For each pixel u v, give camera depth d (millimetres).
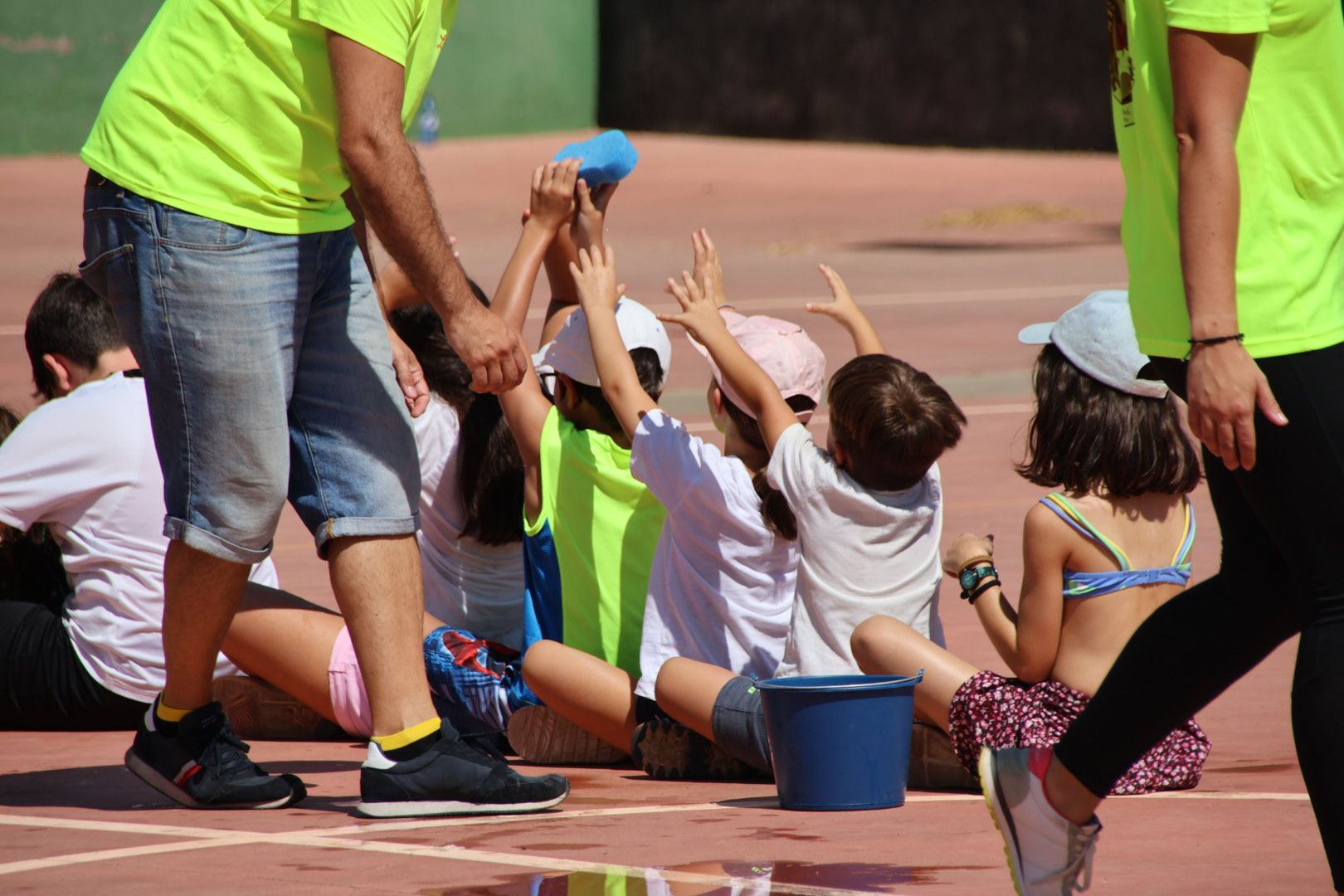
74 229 72812
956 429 13242
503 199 89812
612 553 14938
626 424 14250
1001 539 22219
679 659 13789
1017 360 39188
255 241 11633
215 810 12570
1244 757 13680
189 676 12516
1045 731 12469
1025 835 9875
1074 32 110125
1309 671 9188
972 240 70875
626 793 13258
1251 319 9352
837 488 13297
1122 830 11609
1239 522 9656
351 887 10352
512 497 15852
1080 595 12617
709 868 10688
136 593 15148
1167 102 9625
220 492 11859
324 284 12172
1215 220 9109
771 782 13766
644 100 128125
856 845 11258
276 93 11547
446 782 12156
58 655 15383
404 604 12180
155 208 11602
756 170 105188
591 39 129375
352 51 11305
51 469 14938
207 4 11617
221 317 11609
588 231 15750
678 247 67500
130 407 15195
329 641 14781
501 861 10938
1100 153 109875
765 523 14008
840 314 16109
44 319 15633
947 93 115500
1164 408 12555
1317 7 9383
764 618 14125
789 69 121438
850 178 100438
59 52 107875
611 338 14430
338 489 12117
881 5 117312
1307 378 9258
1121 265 60844
